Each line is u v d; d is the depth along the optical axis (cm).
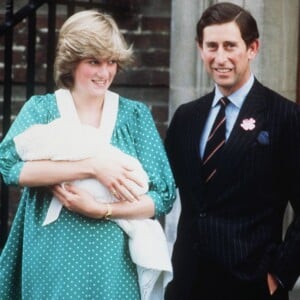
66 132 1132
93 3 1681
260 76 1513
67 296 1131
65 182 1129
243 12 1162
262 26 1502
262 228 1182
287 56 1526
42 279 1145
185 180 1214
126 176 1129
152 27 1748
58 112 1156
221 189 1180
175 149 1235
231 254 1169
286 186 1193
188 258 1208
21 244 1185
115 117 1162
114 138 1158
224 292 1188
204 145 1205
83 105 1159
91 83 1138
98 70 1134
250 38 1165
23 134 1138
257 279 1177
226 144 1180
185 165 1212
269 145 1173
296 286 1516
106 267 1134
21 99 1767
